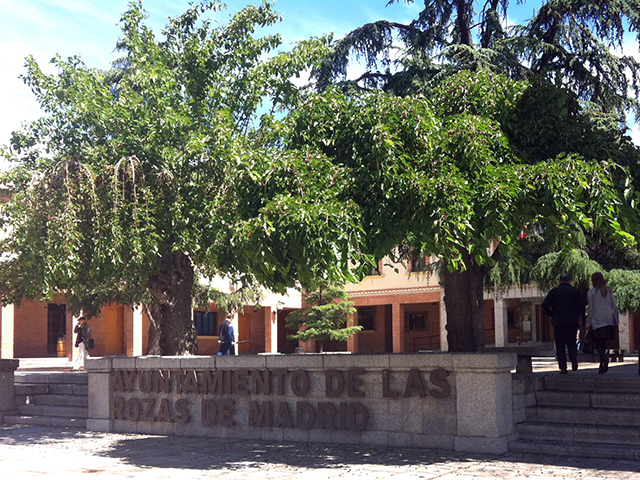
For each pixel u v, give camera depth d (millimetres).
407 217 8359
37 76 12523
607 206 7996
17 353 33562
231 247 10234
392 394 9367
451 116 9375
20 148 12781
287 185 8812
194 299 22438
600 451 8039
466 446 8727
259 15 13688
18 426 13102
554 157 9734
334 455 8883
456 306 10977
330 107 9539
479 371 8695
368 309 43562
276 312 39875
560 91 9906
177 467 8336
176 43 13914
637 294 19469
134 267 12336
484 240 8344
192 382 11211
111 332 36406
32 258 11281
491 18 17484
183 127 12422
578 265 19609
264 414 10445
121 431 11906
